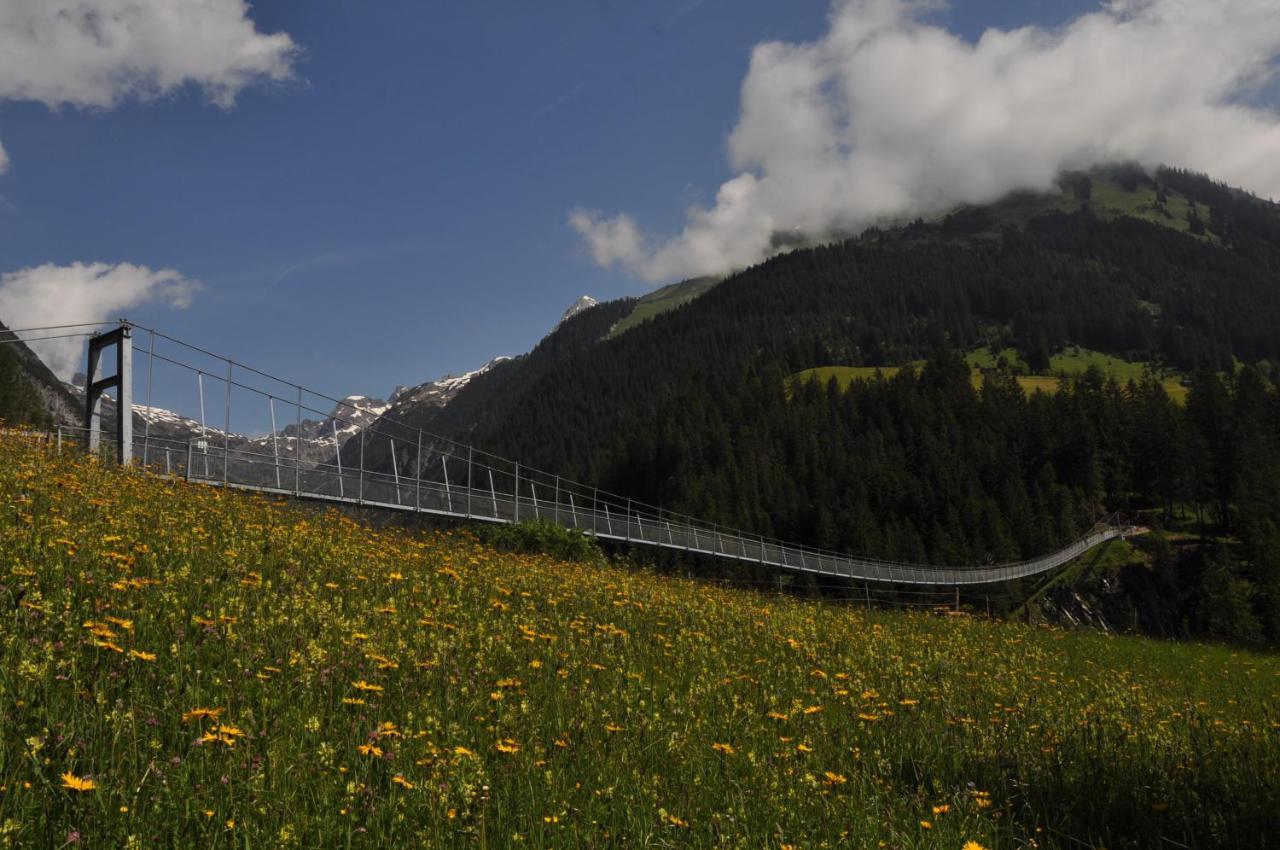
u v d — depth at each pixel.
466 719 5.49
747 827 4.52
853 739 6.93
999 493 132.50
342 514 14.64
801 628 13.17
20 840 3.27
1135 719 9.05
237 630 6.12
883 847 4.59
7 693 4.34
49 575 6.42
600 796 4.75
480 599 10.03
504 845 3.94
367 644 6.26
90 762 3.96
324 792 4.07
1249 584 100.06
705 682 7.61
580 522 41.47
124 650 5.14
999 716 8.62
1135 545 111.12
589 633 9.40
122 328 23.14
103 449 16.81
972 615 24.05
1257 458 124.19
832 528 119.31
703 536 49.22
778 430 166.00
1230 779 6.55
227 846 3.61
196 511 11.12
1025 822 5.53
